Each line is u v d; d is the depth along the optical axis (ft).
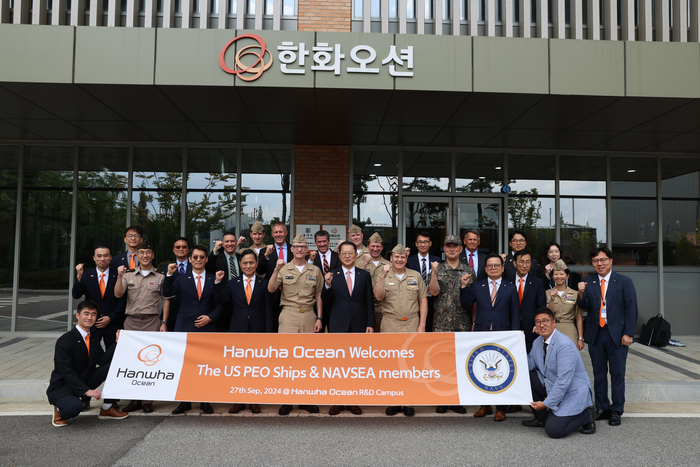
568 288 15.62
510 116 21.27
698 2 22.59
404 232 26.68
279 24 22.91
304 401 14.08
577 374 13.21
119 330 14.48
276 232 17.66
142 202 26.55
